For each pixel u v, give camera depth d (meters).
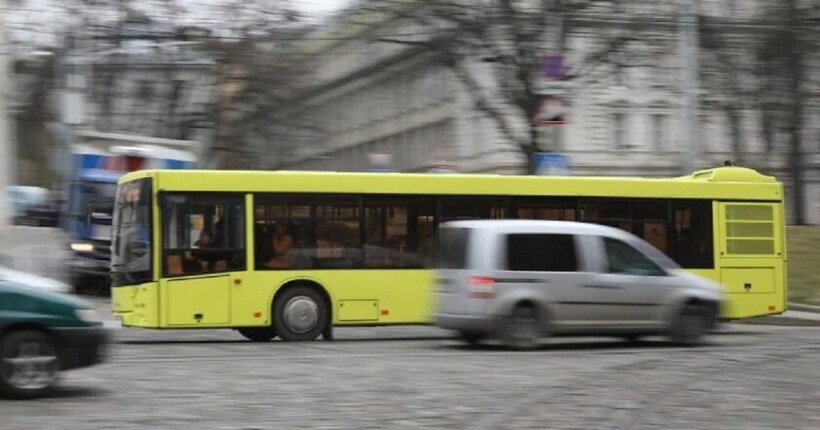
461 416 10.19
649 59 34.25
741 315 21.58
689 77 32.00
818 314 28.70
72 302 11.26
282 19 39.22
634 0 32.28
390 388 12.21
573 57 33.94
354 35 40.66
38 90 45.47
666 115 57.97
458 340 19.50
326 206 19.27
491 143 54.72
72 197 29.02
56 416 10.06
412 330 23.34
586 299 17.48
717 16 38.06
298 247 19.05
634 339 19.25
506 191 20.28
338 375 13.49
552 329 17.28
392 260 19.53
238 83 41.78
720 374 13.56
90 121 42.03
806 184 56.44
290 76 42.00
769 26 37.16
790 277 34.19
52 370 11.14
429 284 19.61
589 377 13.27
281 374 13.59
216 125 42.78
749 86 39.56
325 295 19.16
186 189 18.50
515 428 9.52
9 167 40.56
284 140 43.72
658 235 21.11
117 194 19.48
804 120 43.50
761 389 12.12
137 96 43.06
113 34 38.28
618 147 57.78
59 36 38.28
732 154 45.44
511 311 17.06
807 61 38.19
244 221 18.77
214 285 18.53
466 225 17.48
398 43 33.12
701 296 18.27
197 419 9.97
